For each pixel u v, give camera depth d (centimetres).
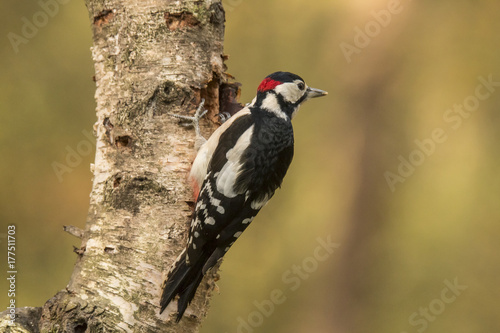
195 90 603
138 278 565
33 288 1290
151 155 588
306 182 1479
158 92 592
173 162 588
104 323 556
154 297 562
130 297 561
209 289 611
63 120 1408
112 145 599
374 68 1500
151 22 600
